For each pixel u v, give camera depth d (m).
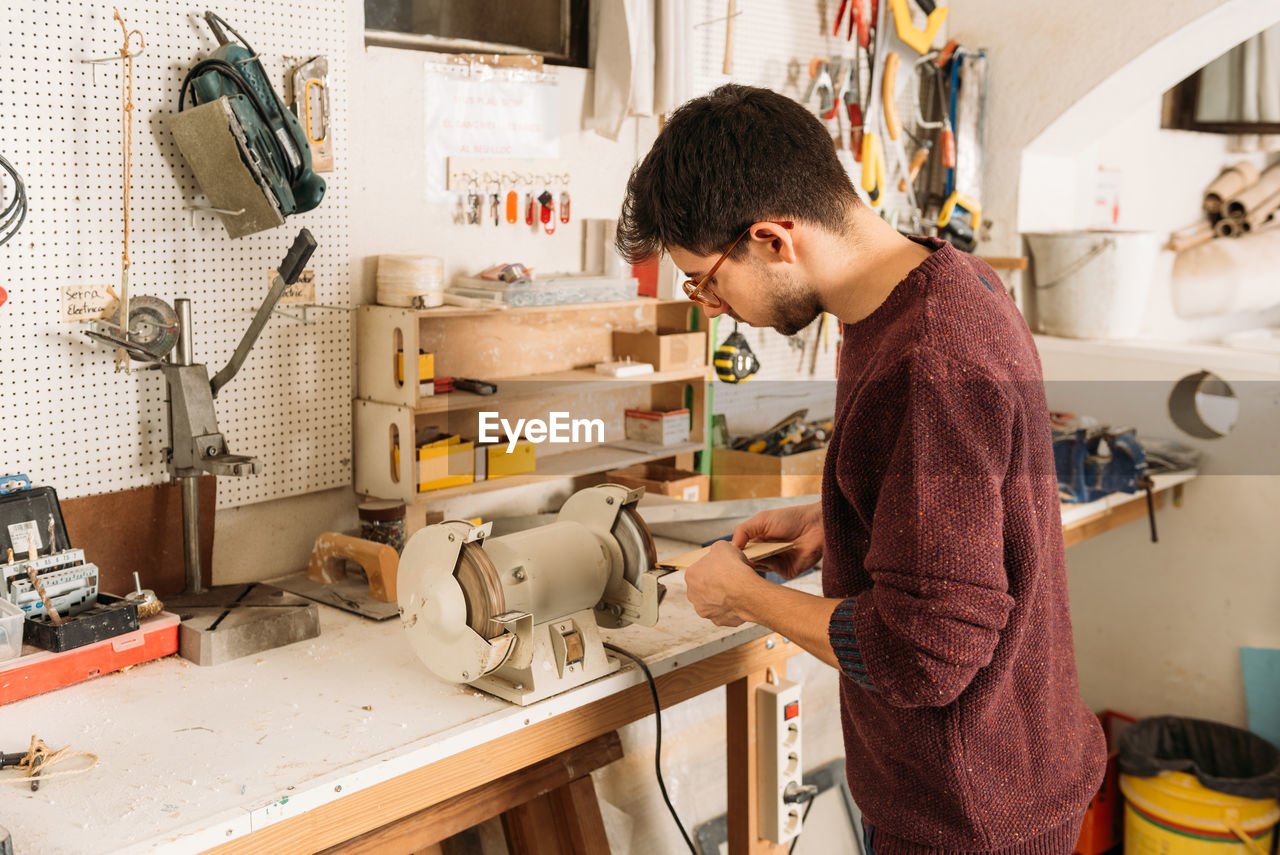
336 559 2.02
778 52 2.81
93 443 1.77
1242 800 2.80
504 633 1.43
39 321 1.68
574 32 2.42
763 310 1.32
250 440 1.97
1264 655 3.11
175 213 1.82
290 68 1.91
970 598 1.08
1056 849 1.29
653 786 2.52
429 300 2.05
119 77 1.72
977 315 1.17
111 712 1.45
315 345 2.04
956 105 3.13
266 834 1.23
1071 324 3.38
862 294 1.27
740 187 1.21
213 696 1.51
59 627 1.51
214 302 1.88
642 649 1.69
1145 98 3.15
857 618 1.18
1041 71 3.13
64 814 1.19
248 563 2.02
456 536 1.45
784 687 2.05
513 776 1.78
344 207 2.04
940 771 1.21
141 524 1.83
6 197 1.62
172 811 1.19
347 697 1.51
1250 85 3.60
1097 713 3.50
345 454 2.12
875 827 1.37
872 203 2.93
